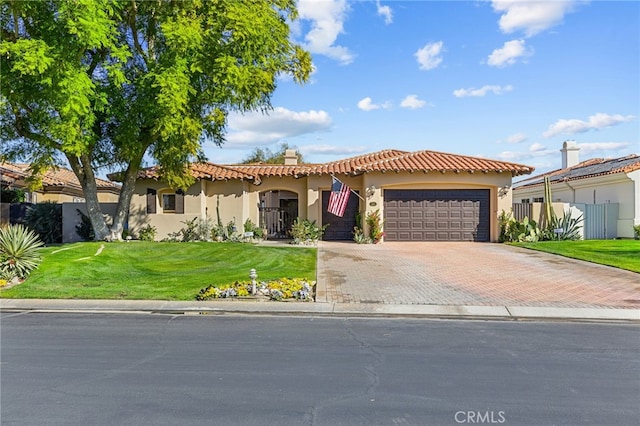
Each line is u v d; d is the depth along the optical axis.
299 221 24.06
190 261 17.52
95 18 15.33
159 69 16.81
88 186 20.80
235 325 9.21
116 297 11.61
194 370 6.38
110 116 18.88
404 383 5.91
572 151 36.22
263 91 18.55
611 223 25.16
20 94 16.23
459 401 5.34
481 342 7.97
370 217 22.94
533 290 12.37
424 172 22.92
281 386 5.78
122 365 6.59
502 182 22.95
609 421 4.85
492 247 20.95
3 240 13.70
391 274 14.65
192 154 19.81
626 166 24.61
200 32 16.69
